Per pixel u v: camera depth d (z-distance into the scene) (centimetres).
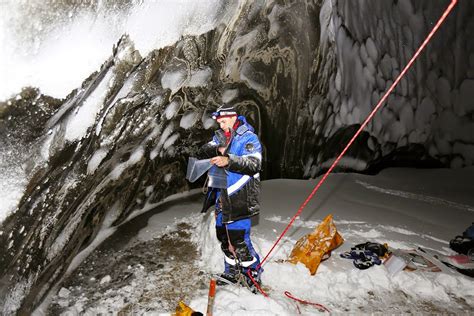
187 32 346
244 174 270
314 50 573
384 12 647
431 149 747
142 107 343
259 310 273
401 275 337
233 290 298
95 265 349
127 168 388
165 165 472
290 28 522
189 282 325
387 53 677
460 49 709
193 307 281
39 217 258
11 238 234
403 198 566
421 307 308
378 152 712
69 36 228
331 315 292
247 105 532
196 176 294
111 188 381
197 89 424
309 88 595
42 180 245
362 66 655
